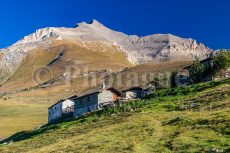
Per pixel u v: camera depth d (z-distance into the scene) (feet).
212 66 404.36
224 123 178.29
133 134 199.62
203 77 411.34
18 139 333.83
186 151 142.10
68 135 261.03
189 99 294.05
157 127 208.03
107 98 384.88
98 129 249.96
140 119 248.32
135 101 343.67
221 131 166.50
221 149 137.39
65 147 200.23
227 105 232.32
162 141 168.96
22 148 250.37
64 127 304.09
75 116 387.55
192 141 157.17
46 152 196.75
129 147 164.96
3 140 367.04
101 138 205.57
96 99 381.60
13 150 249.34
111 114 308.81
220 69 397.80
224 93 278.26
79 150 181.37
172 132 186.39
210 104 253.03
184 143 155.74
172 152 145.59
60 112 428.56
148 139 177.99
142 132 200.23
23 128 492.13
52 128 318.45
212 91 299.38
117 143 181.06
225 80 331.36
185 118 213.87
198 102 273.13
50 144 238.48
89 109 385.50
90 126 274.16
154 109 284.82
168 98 322.96
